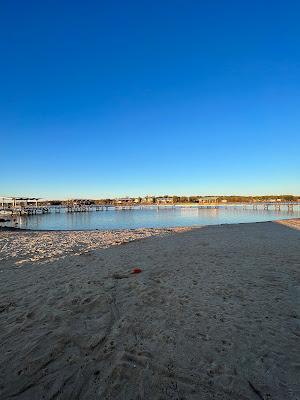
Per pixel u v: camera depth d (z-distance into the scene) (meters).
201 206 90.06
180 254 10.27
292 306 5.29
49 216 55.03
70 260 9.55
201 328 4.44
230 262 8.89
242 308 5.21
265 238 14.23
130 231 18.98
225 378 3.23
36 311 5.21
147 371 3.38
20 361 3.62
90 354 3.76
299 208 68.88
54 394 3.01
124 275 7.54
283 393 2.97
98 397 2.96
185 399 2.91
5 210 59.78
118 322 4.71
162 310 5.17
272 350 3.79
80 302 5.63
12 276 7.65
